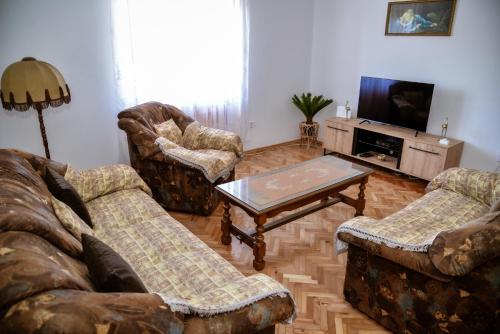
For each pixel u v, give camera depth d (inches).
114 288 44.8
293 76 204.1
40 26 124.5
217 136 138.7
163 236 80.5
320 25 199.2
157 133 133.3
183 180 122.9
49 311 31.8
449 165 148.3
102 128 147.7
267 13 179.9
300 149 207.2
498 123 143.1
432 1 151.3
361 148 182.7
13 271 34.1
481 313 60.6
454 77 152.2
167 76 152.6
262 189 102.0
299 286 91.9
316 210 119.5
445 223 88.4
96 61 138.9
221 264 71.3
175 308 44.0
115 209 91.5
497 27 136.0
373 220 82.4
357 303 82.3
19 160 73.8
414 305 69.4
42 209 58.5
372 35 176.9
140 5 138.5
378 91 169.9
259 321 50.0
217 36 160.7
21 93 95.4
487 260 57.3
